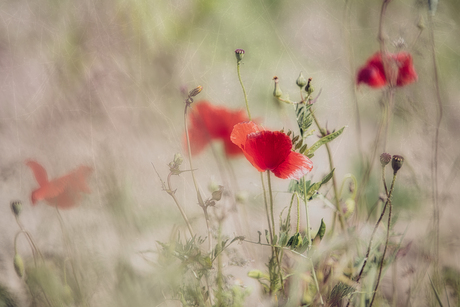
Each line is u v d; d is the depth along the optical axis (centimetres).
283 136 129
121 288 132
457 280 141
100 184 137
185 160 146
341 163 156
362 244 138
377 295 137
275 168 130
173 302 134
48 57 160
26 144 146
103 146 141
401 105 153
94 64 158
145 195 139
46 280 132
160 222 137
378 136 145
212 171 148
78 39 162
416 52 148
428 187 147
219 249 132
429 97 156
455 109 160
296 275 134
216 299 133
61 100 151
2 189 143
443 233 145
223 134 140
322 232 133
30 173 144
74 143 145
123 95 154
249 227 144
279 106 145
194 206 141
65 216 137
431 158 149
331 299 134
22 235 140
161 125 150
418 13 147
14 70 157
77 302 133
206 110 139
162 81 160
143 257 132
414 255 143
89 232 135
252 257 140
